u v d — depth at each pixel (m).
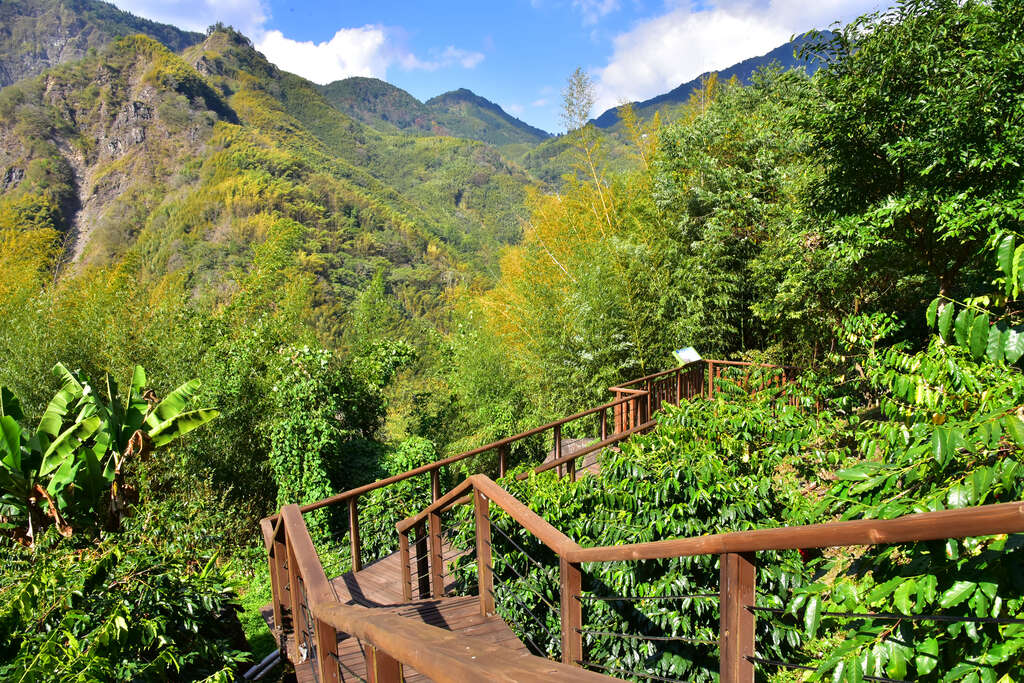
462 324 19.22
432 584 4.30
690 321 12.70
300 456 12.57
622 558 2.06
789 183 12.34
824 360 10.26
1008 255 2.15
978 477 1.83
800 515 4.13
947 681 1.41
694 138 15.27
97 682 3.41
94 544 5.89
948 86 7.56
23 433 7.68
